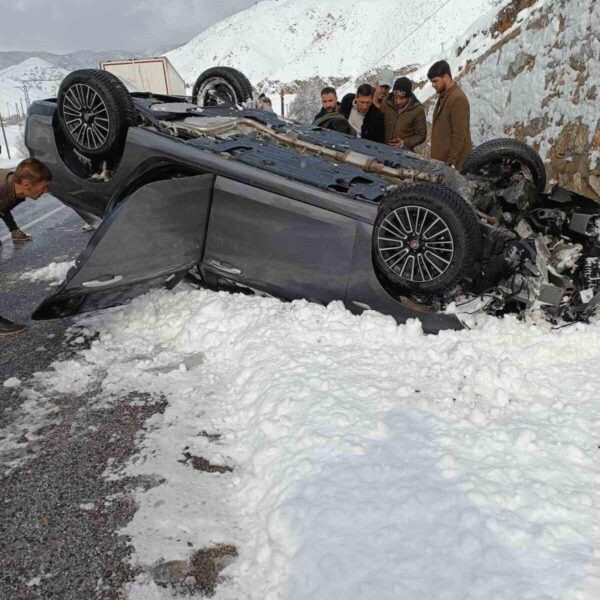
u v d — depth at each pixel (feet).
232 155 12.56
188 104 16.62
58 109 13.42
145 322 12.78
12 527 7.16
